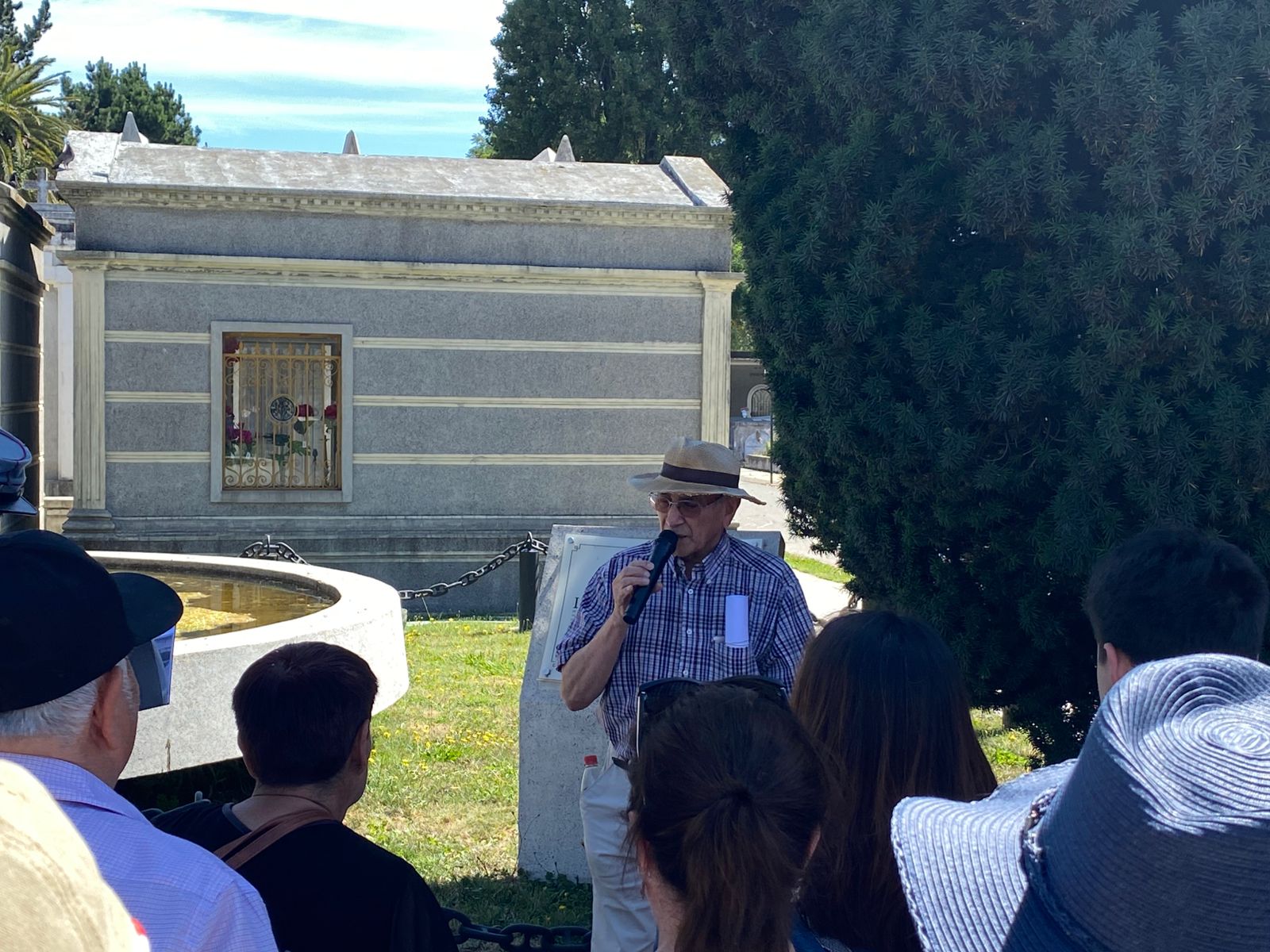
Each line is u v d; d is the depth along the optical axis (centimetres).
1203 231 368
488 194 1437
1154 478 392
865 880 208
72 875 95
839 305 454
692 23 557
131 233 1334
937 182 438
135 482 1350
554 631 568
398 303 1394
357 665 272
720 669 378
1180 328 377
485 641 1159
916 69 416
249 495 1372
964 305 446
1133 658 230
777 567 391
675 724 171
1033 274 423
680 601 384
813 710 223
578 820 553
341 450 1395
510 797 668
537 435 1437
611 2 3566
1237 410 374
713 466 379
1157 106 366
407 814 641
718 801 160
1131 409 397
